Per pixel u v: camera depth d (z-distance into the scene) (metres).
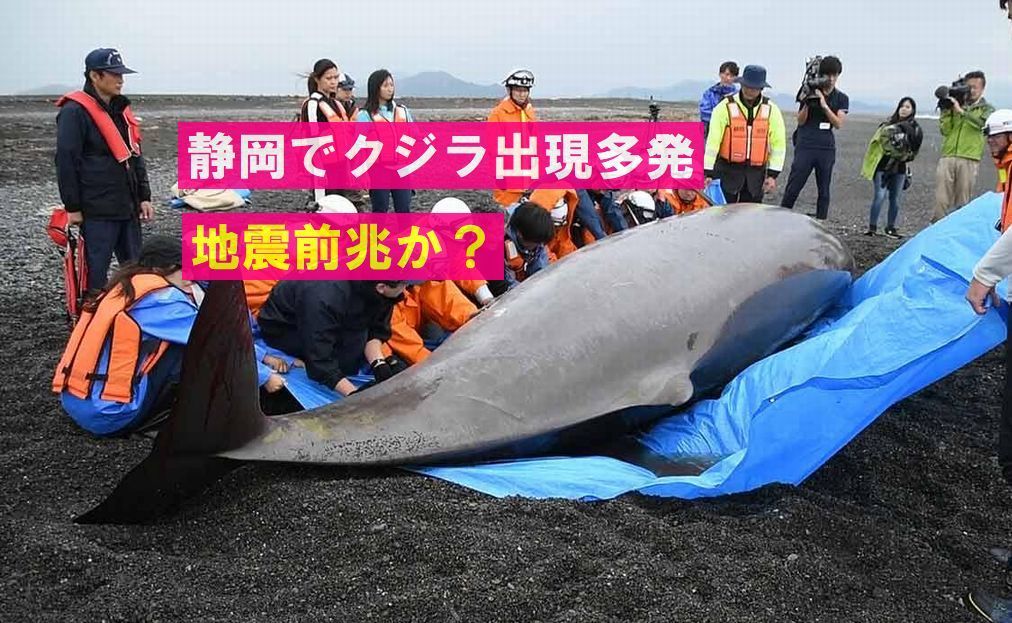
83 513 3.88
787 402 4.02
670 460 4.54
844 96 10.57
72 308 6.38
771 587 3.38
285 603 3.15
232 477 4.05
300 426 4.02
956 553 3.80
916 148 11.09
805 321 5.73
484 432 4.17
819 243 5.91
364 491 3.87
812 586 3.43
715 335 4.88
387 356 5.28
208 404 3.67
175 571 3.35
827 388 4.07
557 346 4.43
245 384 3.78
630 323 4.61
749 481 4.11
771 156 8.90
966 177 11.38
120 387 4.50
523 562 3.37
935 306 4.25
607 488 4.06
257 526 3.68
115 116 6.52
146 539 3.62
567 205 7.02
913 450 4.71
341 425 4.07
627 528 3.69
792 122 34.03
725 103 8.66
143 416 4.68
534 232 5.96
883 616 3.31
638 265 4.94
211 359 3.61
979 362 6.11
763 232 5.66
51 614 3.08
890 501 4.27
